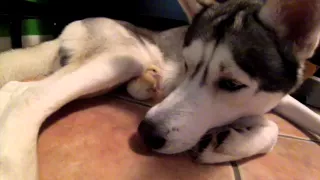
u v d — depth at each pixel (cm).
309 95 67
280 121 46
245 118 33
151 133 27
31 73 40
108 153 28
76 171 25
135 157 28
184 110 28
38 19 68
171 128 27
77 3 68
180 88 30
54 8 64
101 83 33
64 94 29
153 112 28
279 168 32
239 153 29
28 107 26
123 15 73
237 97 29
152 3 82
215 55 29
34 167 23
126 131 32
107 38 38
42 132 29
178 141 27
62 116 32
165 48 44
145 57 40
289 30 30
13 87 30
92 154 27
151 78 39
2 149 22
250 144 30
